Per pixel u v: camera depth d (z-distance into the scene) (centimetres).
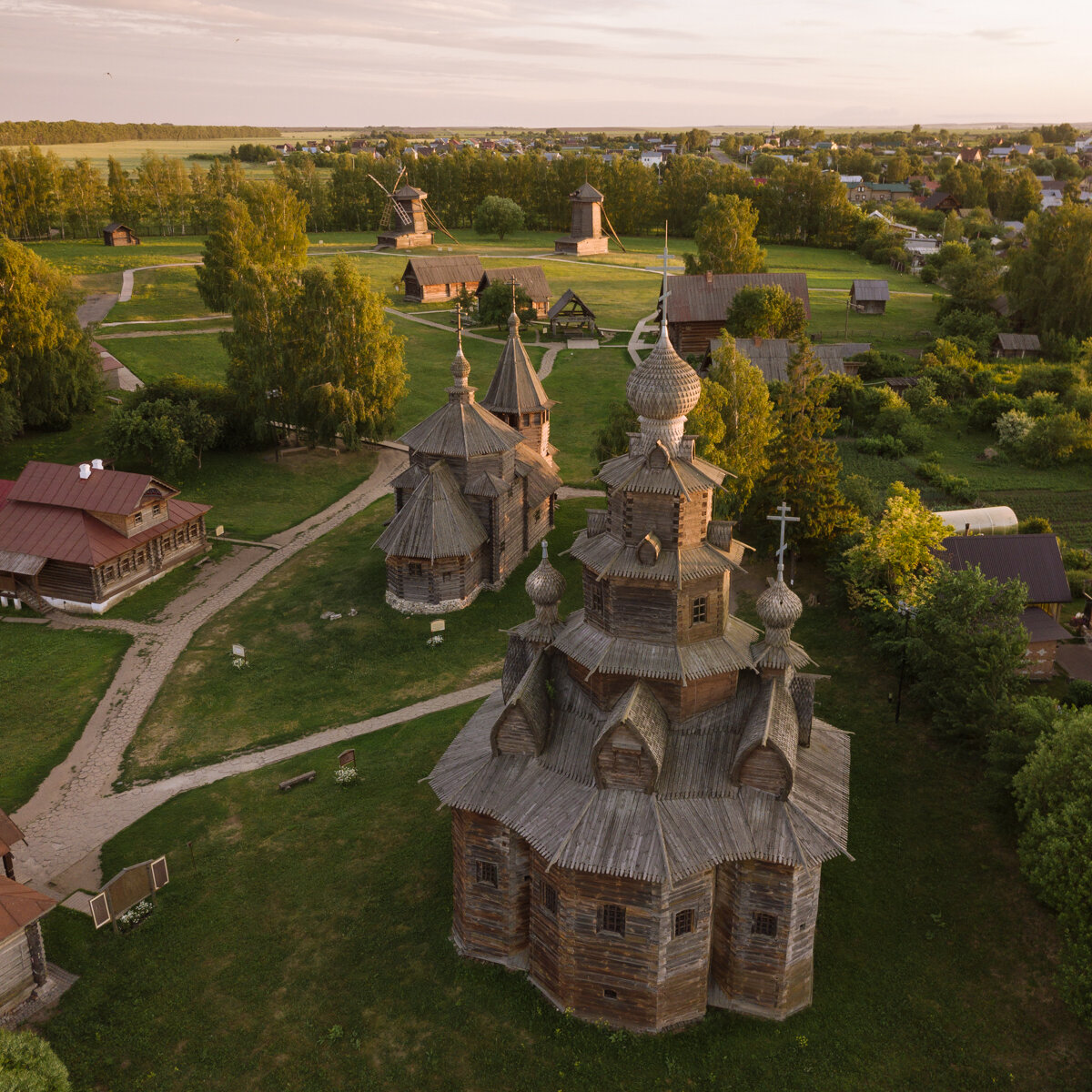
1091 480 8719
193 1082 3066
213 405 9394
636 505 3250
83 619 6556
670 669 3250
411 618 6322
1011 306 13588
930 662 4584
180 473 8975
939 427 10181
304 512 8338
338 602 6606
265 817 4341
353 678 5681
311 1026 3247
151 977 3456
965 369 11325
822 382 6644
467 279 16075
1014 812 3897
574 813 3184
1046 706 4012
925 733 4706
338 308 8931
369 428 9200
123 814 4462
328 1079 3064
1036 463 9025
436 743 4853
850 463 9094
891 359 11825
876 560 5603
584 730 3438
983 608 4469
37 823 4412
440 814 4256
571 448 9525
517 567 6956
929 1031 3177
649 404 3158
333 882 3891
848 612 5947
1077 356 12194
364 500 8556
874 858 3922
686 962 3162
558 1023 3238
